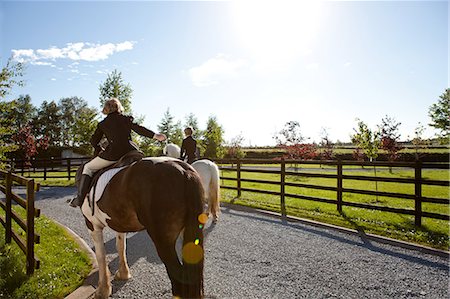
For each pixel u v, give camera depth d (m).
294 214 8.41
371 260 5.04
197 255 2.56
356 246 5.77
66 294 3.85
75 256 5.17
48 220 7.87
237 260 5.09
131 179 2.85
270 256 5.26
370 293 3.91
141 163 2.93
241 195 12.09
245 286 4.13
